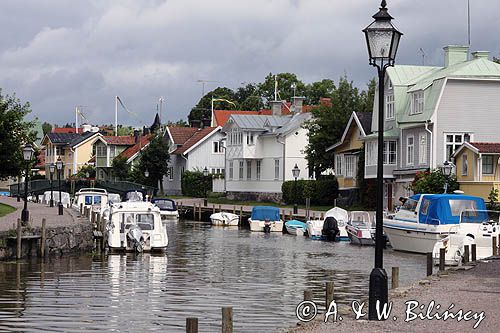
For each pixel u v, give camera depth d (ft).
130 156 455.22
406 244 175.01
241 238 224.74
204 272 139.23
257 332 82.94
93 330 84.74
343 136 295.07
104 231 178.50
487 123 240.32
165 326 87.35
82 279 126.72
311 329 68.54
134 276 131.95
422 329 67.97
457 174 222.69
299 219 253.65
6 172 173.99
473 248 130.00
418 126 244.83
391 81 262.26
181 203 350.43
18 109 173.47
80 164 517.14
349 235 208.54
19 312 94.73
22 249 153.07
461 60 261.85
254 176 371.35
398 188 258.78
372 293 72.90
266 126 365.40
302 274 137.49
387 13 72.74
